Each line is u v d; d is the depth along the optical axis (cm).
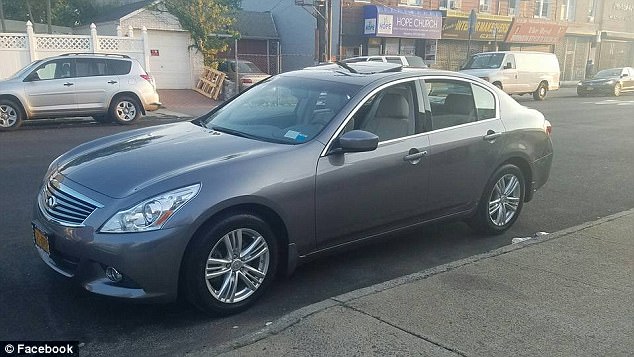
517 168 583
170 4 2328
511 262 462
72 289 423
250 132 470
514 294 401
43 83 1322
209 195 370
